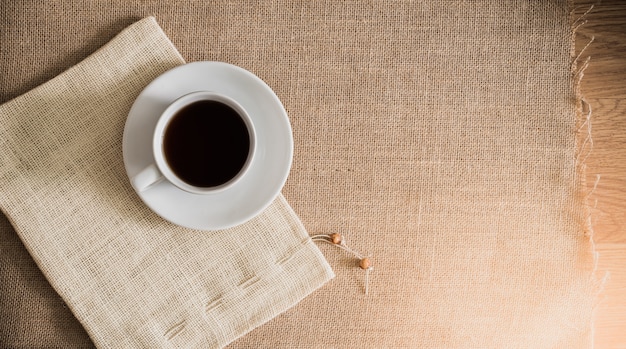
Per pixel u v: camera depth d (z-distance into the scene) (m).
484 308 0.86
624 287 0.94
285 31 0.85
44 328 0.83
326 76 0.85
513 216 0.86
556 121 0.86
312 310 0.85
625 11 0.94
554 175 0.86
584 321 0.86
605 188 0.93
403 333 0.85
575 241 0.86
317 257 0.84
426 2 0.85
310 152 0.85
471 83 0.86
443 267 0.86
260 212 0.80
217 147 0.79
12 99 0.82
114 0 0.84
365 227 0.85
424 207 0.86
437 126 0.86
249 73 0.79
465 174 0.86
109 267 0.82
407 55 0.85
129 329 0.82
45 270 0.81
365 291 0.85
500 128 0.86
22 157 0.82
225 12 0.85
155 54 0.83
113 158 0.83
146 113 0.79
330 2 0.85
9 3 0.83
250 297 0.83
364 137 0.85
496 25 0.86
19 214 0.81
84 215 0.82
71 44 0.84
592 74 0.94
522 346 0.86
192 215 0.79
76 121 0.82
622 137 0.94
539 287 0.86
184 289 0.83
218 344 0.83
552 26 0.86
